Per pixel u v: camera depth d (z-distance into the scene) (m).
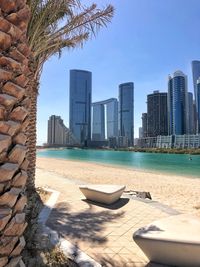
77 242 5.46
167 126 140.25
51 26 8.83
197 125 134.88
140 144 150.12
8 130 1.99
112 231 6.18
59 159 59.06
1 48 2.02
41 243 4.86
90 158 65.25
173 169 34.34
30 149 10.16
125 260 4.64
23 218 2.18
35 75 10.28
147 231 4.30
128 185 17.23
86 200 9.58
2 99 1.96
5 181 1.98
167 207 8.63
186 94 134.12
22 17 2.17
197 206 10.42
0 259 2.00
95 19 9.22
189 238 3.93
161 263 4.18
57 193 10.97
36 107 10.48
